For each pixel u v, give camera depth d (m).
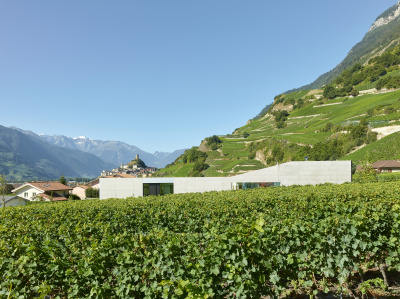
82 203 16.86
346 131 125.44
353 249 6.73
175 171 154.75
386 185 24.31
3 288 5.46
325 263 6.70
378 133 107.50
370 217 7.58
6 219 13.62
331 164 36.47
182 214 12.22
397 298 6.79
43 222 11.76
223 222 9.95
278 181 37.47
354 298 6.90
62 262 5.64
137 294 5.30
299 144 132.00
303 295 7.24
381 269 7.52
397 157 86.50
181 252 5.74
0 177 60.75
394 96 150.00
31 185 76.50
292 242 6.43
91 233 9.36
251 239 5.62
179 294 4.87
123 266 5.39
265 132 194.50
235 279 5.40
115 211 13.23
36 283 5.65
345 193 15.87
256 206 13.30
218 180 40.28
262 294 6.00
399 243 7.24
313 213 9.06
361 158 93.88
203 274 5.24
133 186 42.25
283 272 6.63
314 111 196.75
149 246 5.85
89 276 5.41
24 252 6.20
